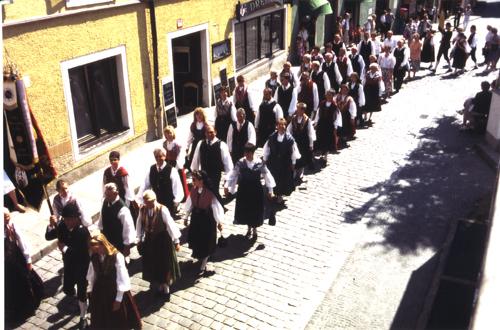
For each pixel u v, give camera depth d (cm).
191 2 1200
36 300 607
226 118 945
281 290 644
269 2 1587
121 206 591
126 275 515
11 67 713
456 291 608
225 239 747
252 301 624
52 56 848
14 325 589
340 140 1145
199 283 659
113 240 598
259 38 1616
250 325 582
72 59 890
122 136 1056
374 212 835
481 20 3002
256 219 726
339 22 2039
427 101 1439
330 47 1305
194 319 594
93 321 529
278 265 696
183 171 804
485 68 1811
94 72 986
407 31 2166
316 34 1944
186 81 1359
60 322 595
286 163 816
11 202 819
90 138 1001
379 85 1212
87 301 595
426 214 825
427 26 2214
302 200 881
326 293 637
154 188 718
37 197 773
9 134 747
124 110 1059
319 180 961
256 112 1059
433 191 904
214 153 773
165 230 589
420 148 1107
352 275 672
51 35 838
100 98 1013
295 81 1109
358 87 1144
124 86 1038
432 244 740
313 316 597
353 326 580
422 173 982
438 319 568
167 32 1135
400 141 1149
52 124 873
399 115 1324
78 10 879
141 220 594
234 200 882
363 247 737
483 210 819
